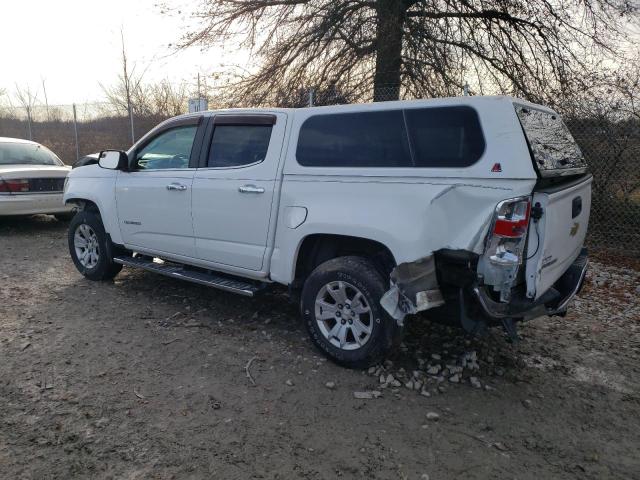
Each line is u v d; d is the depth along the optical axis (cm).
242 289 424
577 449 288
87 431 291
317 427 301
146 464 264
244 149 425
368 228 342
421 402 331
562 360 405
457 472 264
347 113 367
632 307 534
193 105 1003
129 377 355
